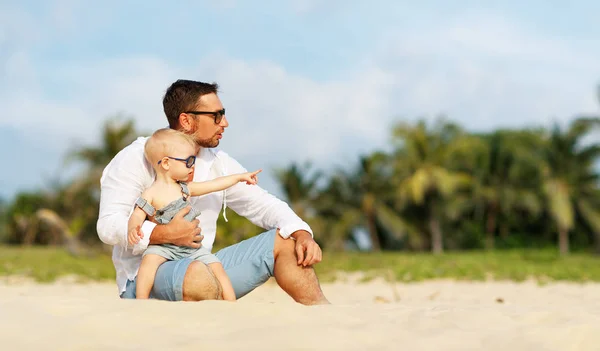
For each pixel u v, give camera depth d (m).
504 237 34.94
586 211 32.84
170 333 2.02
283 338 1.97
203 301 2.46
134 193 3.11
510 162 33.28
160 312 2.24
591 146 31.77
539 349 1.96
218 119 3.24
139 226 2.92
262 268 3.13
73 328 2.01
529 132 33.25
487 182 33.69
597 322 2.30
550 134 32.62
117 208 3.07
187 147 3.03
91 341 1.91
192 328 2.10
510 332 2.14
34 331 1.96
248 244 3.18
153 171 3.14
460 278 9.25
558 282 8.76
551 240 35.47
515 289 7.56
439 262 13.14
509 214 34.22
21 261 12.89
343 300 6.48
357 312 2.43
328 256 16.33
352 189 33.50
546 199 33.06
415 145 33.09
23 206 31.89
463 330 2.16
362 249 34.34
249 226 8.95
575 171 32.16
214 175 3.37
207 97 3.22
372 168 33.12
